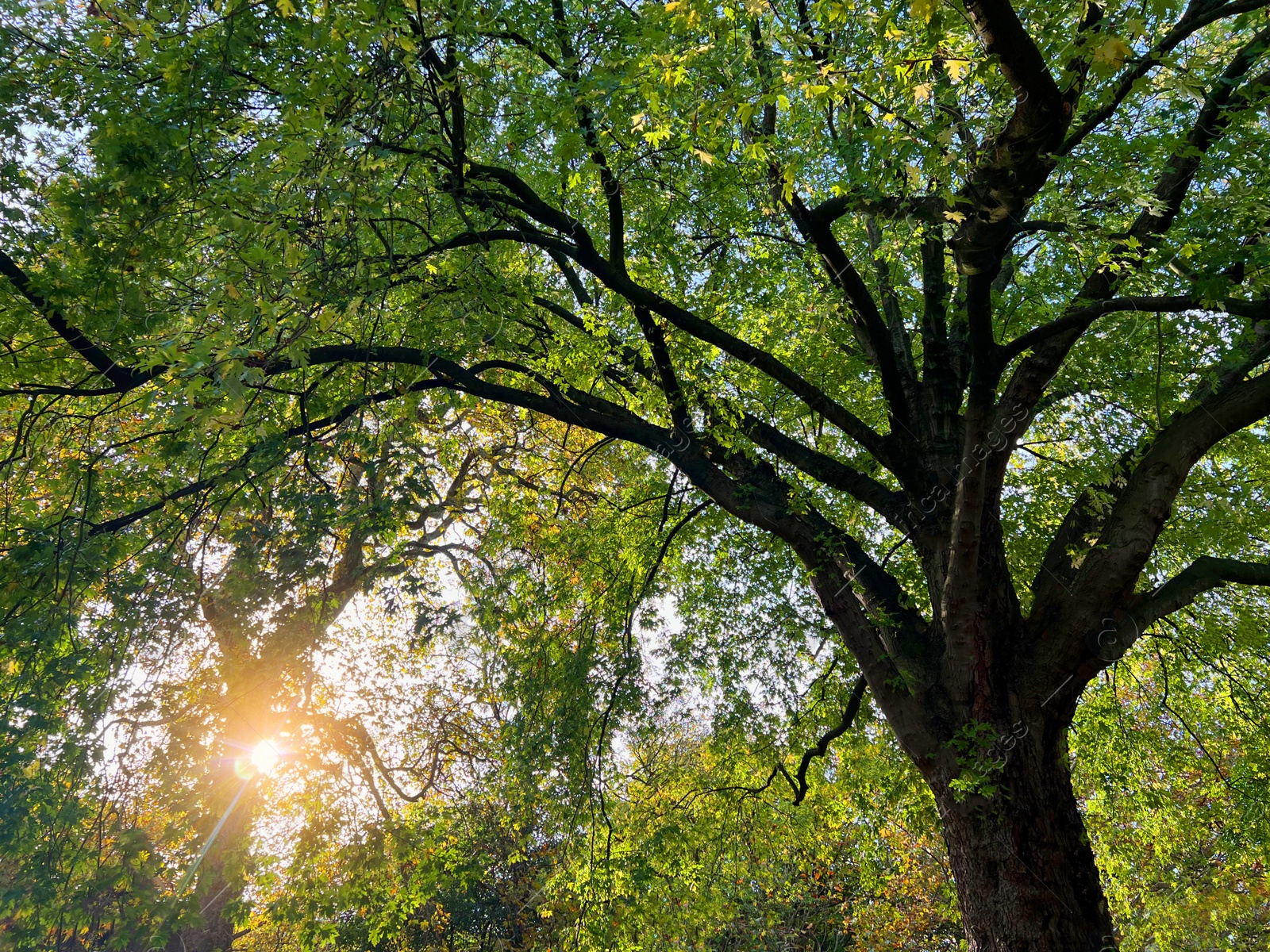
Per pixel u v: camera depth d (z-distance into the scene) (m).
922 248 9.90
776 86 5.70
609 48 8.21
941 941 21.25
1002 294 9.86
